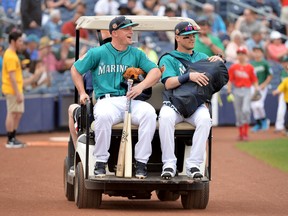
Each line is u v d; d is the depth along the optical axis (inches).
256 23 2204.7
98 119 785.6
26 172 1168.8
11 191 983.6
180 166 838.5
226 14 2169.0
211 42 1528.1
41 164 1267.2
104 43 887.1
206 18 2069.4
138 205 890.1
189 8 2123.5
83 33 1931.6
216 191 1002.7
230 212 822.5
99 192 819.4
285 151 1470.2
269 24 2247.8
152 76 816.3
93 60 826.8
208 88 805.9
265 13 2237.9
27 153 1419.8
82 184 817.5
